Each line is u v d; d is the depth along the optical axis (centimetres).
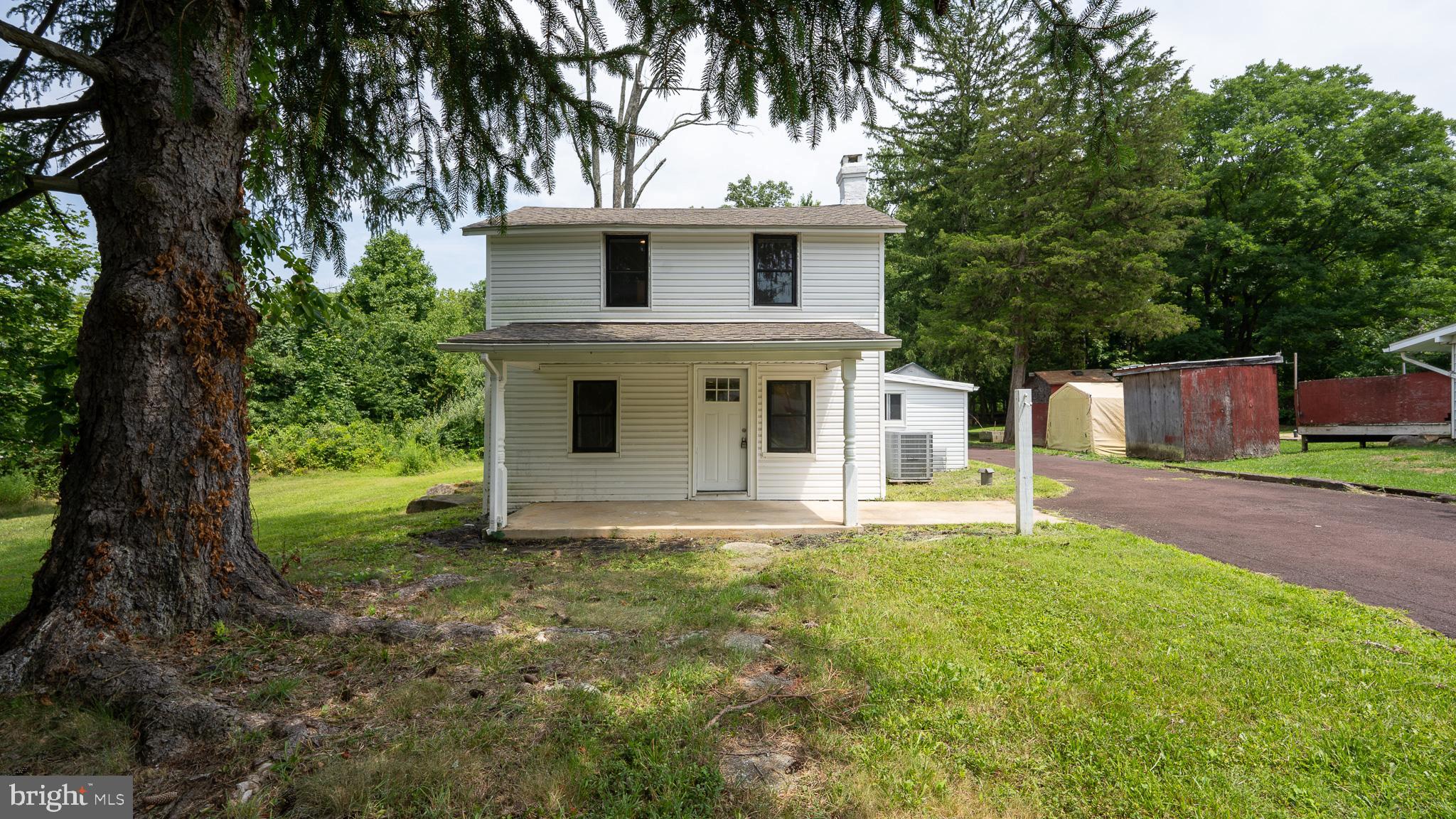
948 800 265
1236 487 1251
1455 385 1539
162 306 412
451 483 1582
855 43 392
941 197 3306
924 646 421
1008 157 2720
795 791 274
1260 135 3069
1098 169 439
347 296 667
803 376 1175
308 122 488
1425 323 3238
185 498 420
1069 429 2377
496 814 261
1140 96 2534
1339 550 700
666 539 873
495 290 1159
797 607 509
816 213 1252
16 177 521
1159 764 288
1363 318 3114
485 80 432
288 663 390
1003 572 609
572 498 1160
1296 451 1831
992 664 392
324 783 274
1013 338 2734
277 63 456
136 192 405
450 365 2720
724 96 404
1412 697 343
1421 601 521
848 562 665
